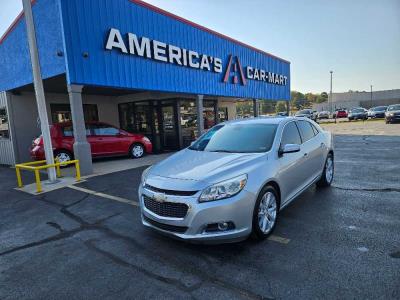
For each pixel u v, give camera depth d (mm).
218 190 3322
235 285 2859
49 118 12656
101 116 14422
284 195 4238
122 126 15070
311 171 5270
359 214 4496
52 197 6352
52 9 7828
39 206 5777
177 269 3209
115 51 8750
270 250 3498
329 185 6207
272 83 18391
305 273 2980
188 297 2719
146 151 12133
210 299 2672
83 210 5375
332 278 2869
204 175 3531
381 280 2797
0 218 5195
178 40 10984
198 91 12148
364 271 2957
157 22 10102
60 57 7898
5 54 10781
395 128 20766
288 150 4109
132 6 9211
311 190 5883
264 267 3141
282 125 4812
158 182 3639
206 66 12414
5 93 11211
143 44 9508
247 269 3121
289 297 2629
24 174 9461
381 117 35188
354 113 36906
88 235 4246
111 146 10930
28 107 11844
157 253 3596
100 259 3523
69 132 10203
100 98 14359
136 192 6438
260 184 3609
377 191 5656
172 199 3389
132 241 3973
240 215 3371
